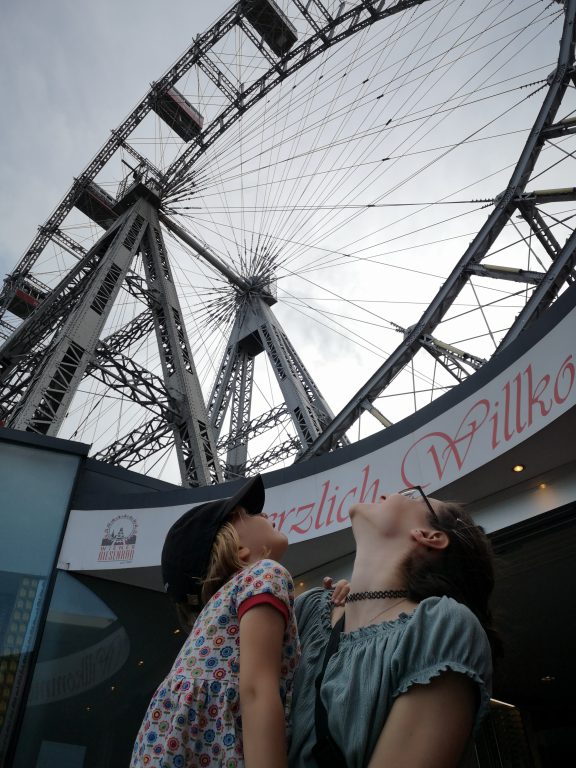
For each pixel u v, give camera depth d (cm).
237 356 3509
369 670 133
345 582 193
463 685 122
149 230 3153
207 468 2255
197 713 141
